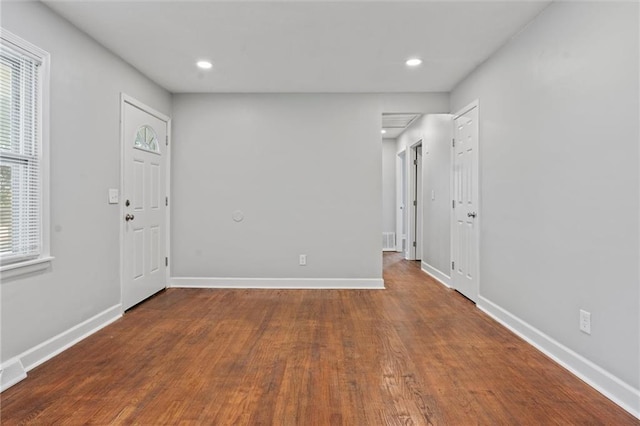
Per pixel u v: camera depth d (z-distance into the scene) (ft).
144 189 11.94
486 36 9.11
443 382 6.65
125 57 10.36
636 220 5.63
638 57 5.55
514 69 9.10
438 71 11.55
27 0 7.10
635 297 5.66
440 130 14.93
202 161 13.80
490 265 10.53
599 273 6.37
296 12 7.94
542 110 7.97
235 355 7.79
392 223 23.90
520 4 7.64
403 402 5.99
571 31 7.02
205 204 13.85
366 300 12.16
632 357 5.71
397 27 8.63
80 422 5.42
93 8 7.72
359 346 8.29
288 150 13.80
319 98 13.74
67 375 6.87
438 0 7.47
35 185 7.41
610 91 6.08
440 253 15.17
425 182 17.13
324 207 13.85
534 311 8.35
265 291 13.39
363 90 13.42
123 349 8.09
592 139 6.51
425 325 9.70
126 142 10.76
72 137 8.41
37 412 5.66
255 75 11.84
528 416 5.61
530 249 8.48
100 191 9.52
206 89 13.28
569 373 6.97
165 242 13.58
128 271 10.94
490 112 10.39
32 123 7.33
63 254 8.13
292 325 9.69
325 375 6.91
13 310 6.82
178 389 6.38
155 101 12.55
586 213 6.67
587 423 5.43
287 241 13.89
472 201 11.82
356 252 13.87
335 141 13.78
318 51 9.98
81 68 8.73
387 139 23.81
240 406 5.87
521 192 8.84
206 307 11.32
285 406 5.88
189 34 8.98
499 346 8.29
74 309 8.50
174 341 8.56
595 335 6.47
